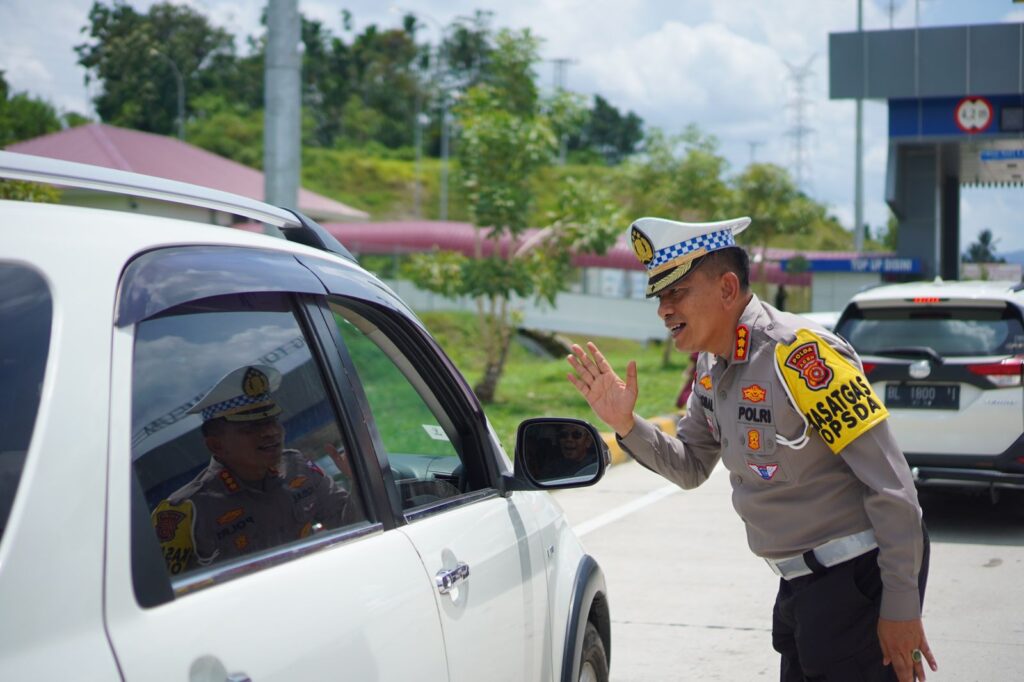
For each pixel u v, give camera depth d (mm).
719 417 2701
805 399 2504
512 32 15570
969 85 22391
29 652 1302
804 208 29891
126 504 1491
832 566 2625
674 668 4949
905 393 7480
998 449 7230
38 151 21703
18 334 1472
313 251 2400
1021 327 7379
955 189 30516
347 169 92500
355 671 1868
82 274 1584
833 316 12680
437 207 90125
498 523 2783
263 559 1813
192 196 2168
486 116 15156
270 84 9438
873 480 2467
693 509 8742
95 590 1409
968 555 6941
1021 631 5348
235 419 2039
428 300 37469
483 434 2939
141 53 107562
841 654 2639
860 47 22891
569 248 15953
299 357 2184
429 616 2184
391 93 122062
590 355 2824
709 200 26125
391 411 9383
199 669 1521
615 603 6047
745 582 6449
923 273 25516
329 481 2176
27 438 1415
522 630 2727
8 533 1342
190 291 1813
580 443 2832
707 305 2627
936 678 4703
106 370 1534
